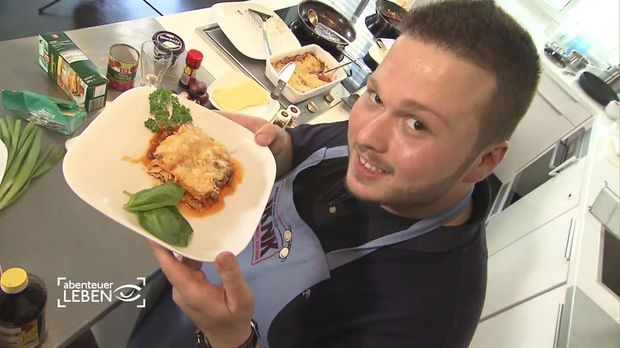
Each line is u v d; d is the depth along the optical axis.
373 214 0.85
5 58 1.22
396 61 0.66
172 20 1.62
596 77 2.34
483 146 0.68
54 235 0.98
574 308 1.34
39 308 0.77
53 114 1.10
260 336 0.87
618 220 1.59
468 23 0.63
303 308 0.84
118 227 1.05
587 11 2.49
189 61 1.36
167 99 0.88
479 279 0.80
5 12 2.23
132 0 2.64
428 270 0.78
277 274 0.88
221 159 0.87
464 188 0.80
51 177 1.05
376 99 0.70
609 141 1.95
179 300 0.73
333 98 1.65
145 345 1.08
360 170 0.72
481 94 0.62
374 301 0.78
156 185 0.80
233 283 0.67
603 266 1.48
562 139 2.28
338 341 0.79
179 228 0.73
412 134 0.66
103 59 1.36
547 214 1.85
